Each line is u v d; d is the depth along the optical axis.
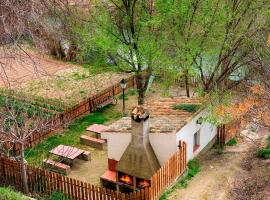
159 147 18.91
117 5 23.98
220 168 20.77
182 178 19.52
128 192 18.81
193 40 22.78
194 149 21.09
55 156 21.75
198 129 21.06
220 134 23.02
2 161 18.69
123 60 24.61
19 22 17.84
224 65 24.05
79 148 22.88
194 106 21.11
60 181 17.70
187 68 22.58
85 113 26.30
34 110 24.84
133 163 18.39
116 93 28.73
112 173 19.64
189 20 22.78
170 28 23.06
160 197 17.88
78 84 30.97
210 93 22.30
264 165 20.92
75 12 24.88
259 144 22.86
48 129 22.86
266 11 21.47
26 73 31.75
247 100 20.70
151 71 23.98
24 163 17.89
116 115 26.52
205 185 19.30
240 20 22.59
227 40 22.66
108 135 19.27
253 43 21.81
